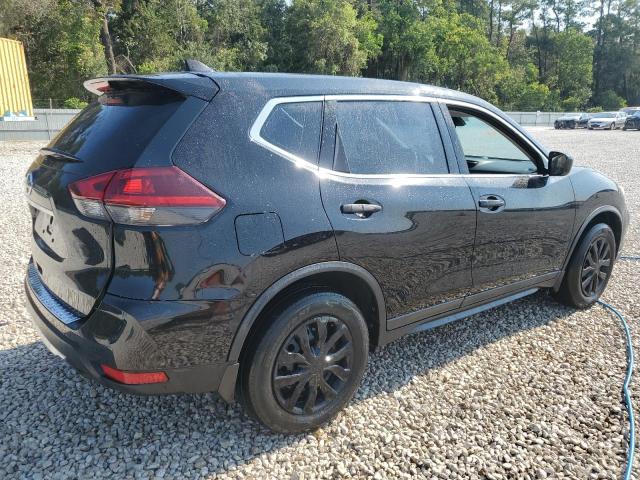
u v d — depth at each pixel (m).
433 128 3.18
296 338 2.51
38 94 33.19
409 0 58.41
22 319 3.89
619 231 4.55
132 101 2.45
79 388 3.03
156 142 2.17
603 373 3.36
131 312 2.09
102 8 33.03
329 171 2.62
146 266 2.11
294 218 2.40
